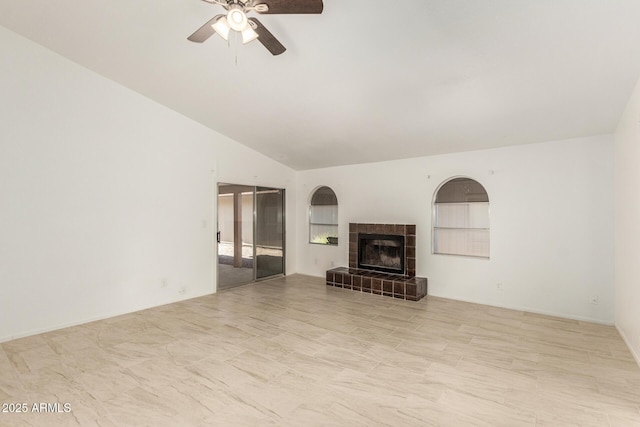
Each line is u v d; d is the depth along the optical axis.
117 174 4.07
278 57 3.03
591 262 3.83
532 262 4.21
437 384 2.46
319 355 2.96
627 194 3.11
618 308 3.55
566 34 2.26
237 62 3.22
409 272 5.13
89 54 3.48
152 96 4.30
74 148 3.70
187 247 4.84
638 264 2.75
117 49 3.31
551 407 2.17
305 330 3.59
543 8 2.07
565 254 3.99
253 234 5.95
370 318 3.99
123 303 4.13
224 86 3.76
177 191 4.70
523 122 3.63
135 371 2.65
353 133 4.55
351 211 6.01
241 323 3.81
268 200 6.25
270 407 2.17
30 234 3.40
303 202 6.73
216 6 2.53
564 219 3.99
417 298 4.72
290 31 2.63
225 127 5.01
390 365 2.77
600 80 2.74
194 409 2.14
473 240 4.83
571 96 3.03
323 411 2.13
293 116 4.29
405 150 4.95
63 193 3.62
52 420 2.02
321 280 6.16
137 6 2.63
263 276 6.15
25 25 3.12
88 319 3.82
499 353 3.00
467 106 3.42
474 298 4.66
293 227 6.78
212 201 5.17
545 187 4.11
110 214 4.01
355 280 5.32
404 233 5.16
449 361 2.84
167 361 2.83
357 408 2.16
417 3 2.20
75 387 2.40
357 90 3.43
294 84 3.49
